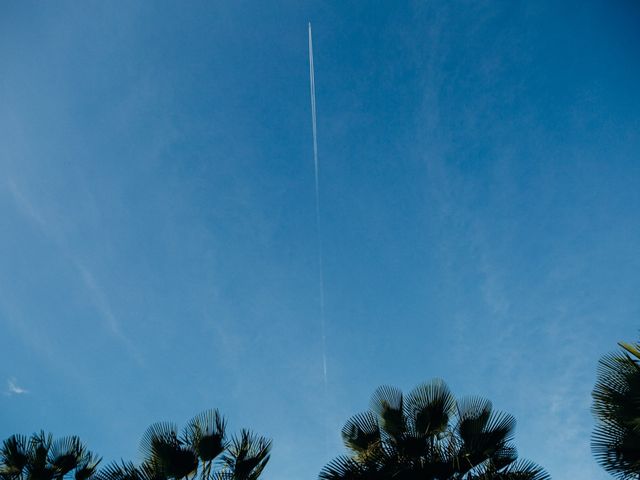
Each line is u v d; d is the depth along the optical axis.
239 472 7.42
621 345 5.61
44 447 8.86
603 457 5.28
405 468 6.17
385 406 7.21
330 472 6.25
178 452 7.34
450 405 7.04
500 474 5.91
